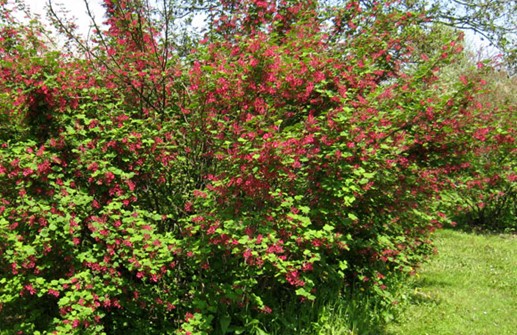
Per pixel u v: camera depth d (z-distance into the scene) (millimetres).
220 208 3654
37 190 3576
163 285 3914
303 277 3760
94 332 3275
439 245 8602
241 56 4145
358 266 5055
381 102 4656
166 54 4301
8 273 3658
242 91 3943
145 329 3766
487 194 10086
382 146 4121
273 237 3348
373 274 4973
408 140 4656
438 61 4758
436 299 5637
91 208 3633
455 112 4691
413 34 5875
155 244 3432
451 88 5102
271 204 3709
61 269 3646
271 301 4254
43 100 3771
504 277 6723
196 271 4102
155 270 3426
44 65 3805
